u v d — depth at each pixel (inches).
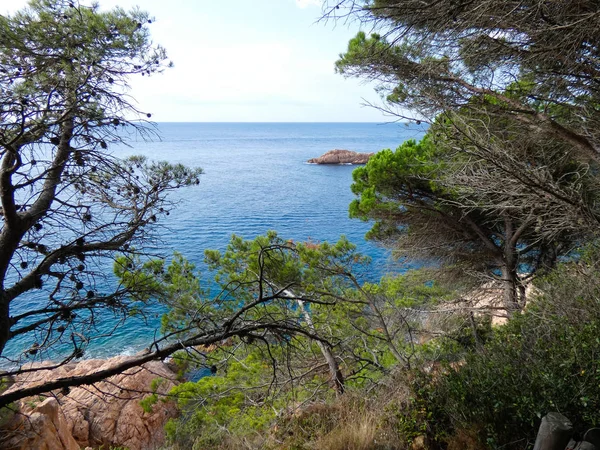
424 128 288.4
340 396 263.3
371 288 415.8
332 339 323.0
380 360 346.3
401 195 437.7
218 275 362.9
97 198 209.9
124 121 174.1
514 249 413.4
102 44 176.9
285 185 3034.0
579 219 232.7
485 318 411.8
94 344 776.9
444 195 411.5
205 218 1907.0
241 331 181.9
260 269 195.0
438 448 169.9
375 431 187.3
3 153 148.6
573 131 240.2
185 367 345.7
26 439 276.5
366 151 5693.9
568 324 187.5
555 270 303.4
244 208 2175.2
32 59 171.2
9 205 153.1
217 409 323.0
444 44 214.5
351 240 1524.4
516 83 238.7
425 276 505.7
